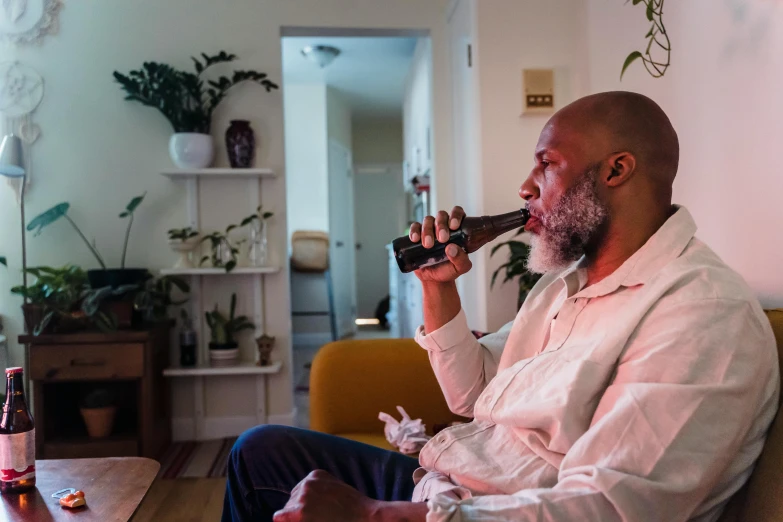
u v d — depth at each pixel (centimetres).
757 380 70
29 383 272
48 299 253
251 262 298
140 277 275
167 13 294
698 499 65
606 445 67
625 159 84
